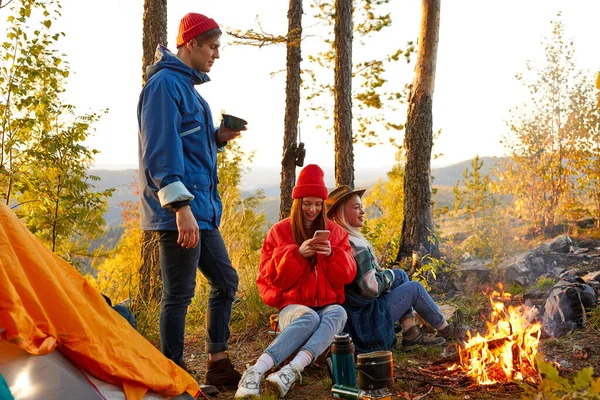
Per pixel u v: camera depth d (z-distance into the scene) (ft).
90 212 27.35
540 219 38.75
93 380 9.87
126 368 10.21
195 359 17.04
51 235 27.02
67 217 26.61
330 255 14.25
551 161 39.68
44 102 25.99
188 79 13.33
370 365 11.35
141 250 23.00
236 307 20.92
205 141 13.37
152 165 12.42
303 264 14.10
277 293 14.47
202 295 23.44
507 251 30.30
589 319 17.02
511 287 22.56
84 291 10.77
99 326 10.25
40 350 9.11
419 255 27.25
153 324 18.22
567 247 28.78
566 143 39.91
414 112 28.45
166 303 13.12
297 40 30.91
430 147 28.50
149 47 27.14
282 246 14.58
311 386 13.82
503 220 33.42
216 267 13.69
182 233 12.32
